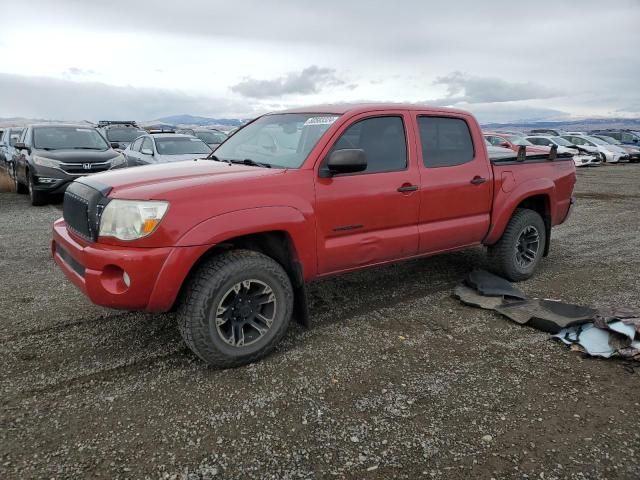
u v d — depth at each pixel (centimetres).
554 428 255
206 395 288
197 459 232
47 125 1070
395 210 389
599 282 499
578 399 282
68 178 958
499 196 464
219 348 309
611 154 2328
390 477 221
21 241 675
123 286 292
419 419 264
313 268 351
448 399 283
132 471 224
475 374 311
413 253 414
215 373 313
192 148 1133
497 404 278
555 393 289
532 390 292
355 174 368
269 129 422
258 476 221
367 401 281
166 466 228
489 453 236
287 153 376
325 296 454
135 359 331
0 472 222
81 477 220
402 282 495
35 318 400
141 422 261
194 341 303
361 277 511
